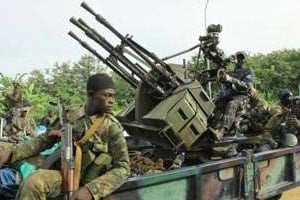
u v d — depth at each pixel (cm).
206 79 682
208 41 676
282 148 631
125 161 367
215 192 495
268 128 740
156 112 588
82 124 367
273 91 3328
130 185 394
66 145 353
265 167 576
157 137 603
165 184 435
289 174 630
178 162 589
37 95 1595
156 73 606
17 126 780
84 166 362
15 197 382
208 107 603
